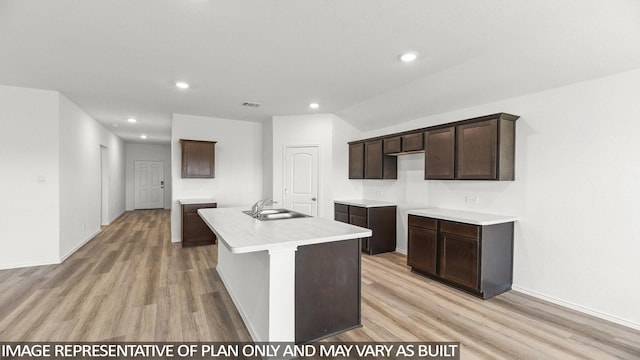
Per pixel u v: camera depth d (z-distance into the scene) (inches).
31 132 146.3
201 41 95.3
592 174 103.0
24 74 126.3
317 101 168.6
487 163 121.0
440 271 129.6
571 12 76.4
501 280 121.2
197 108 187.2
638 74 92.7
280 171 209.3
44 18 81.2
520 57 101.7
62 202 157.3
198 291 119.8
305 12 78.3
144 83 137.6
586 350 81.4
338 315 89.1
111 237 219.8
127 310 102.4
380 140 180.2
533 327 94.0
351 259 91.5
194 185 211.2
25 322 93.4
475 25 83.9
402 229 182.1
